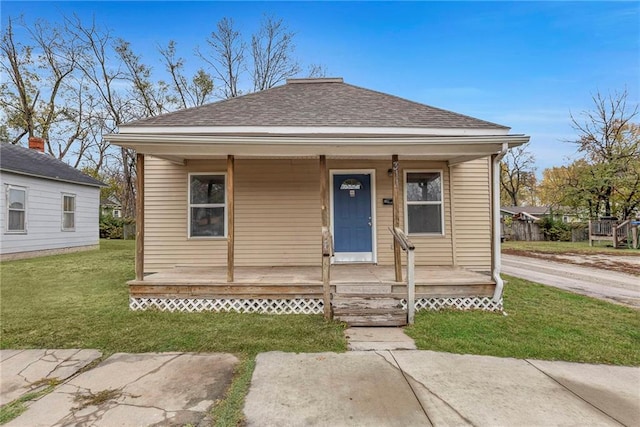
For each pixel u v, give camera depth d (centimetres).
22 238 1020
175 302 499
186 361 329
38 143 1388
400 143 484
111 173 2622
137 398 261
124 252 1235
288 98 736
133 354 345
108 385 282
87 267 875
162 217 690
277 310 490
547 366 319
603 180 1745
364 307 468
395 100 733
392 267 645
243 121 604
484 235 691
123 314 472
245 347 361
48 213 1120
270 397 262
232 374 302
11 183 984
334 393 268
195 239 686
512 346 365
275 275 563
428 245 684
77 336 391
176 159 652
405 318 435
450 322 444
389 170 686
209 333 402
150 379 292
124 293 596
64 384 284
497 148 505
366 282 496
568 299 578
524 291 643
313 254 684
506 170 3547
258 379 291
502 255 1268
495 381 288
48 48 1911
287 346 364
